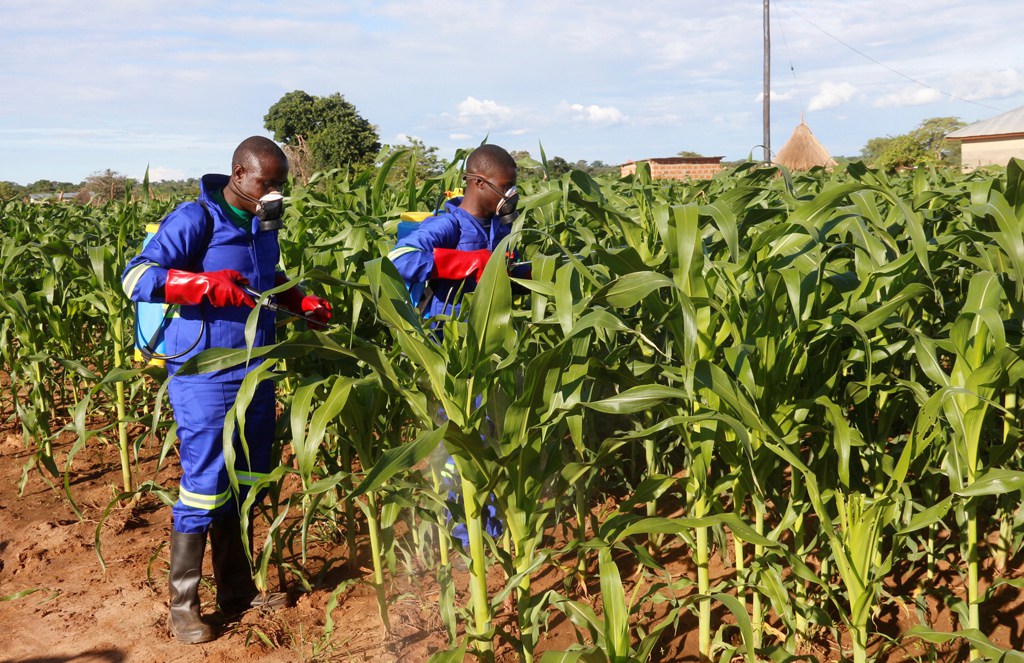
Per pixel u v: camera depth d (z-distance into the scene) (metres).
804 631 2.90
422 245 3.38
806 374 2.87
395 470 1.98
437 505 2.78
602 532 2.48
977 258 2.77
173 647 3.12
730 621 3.08
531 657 2.57
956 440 2.49
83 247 5.70
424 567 3.56
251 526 3.35
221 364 2.42
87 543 4.07
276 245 3.23
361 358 2.37
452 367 2.38
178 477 4.96
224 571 3.32
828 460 2.92
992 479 2.32
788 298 2.51
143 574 3.75
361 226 3.72
